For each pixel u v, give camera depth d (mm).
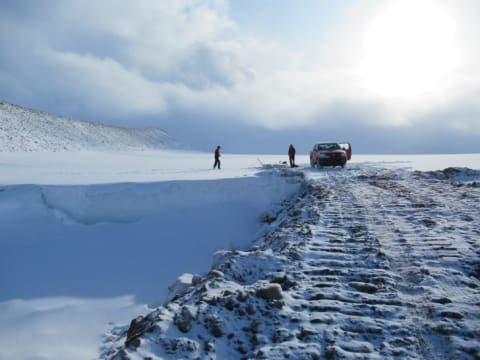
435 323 3516
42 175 19141
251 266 5445
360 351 3156
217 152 23953
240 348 3365
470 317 3588
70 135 75375
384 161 32781
